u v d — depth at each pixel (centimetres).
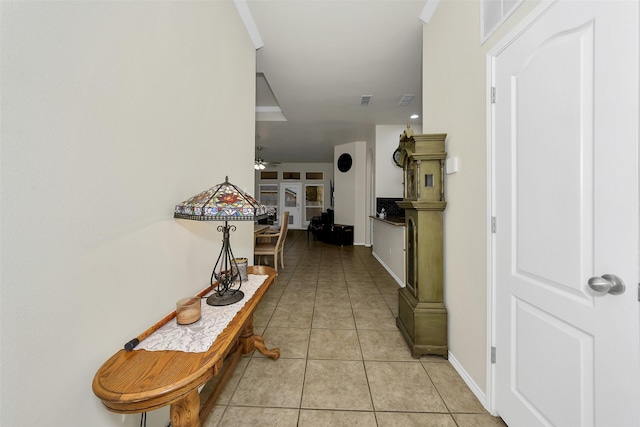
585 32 90
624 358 79
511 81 125
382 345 209
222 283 131
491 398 141
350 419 138
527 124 116
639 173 76
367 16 225
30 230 63
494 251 139
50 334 68
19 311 62
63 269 71
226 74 177
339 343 212
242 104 210
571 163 95
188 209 108
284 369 179
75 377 75
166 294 115
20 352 62
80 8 74
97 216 81
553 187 103
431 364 184
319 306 290
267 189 1060
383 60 296
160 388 71
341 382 166
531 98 113
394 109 454
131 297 95
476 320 154
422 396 154
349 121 520
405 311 216
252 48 234
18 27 60
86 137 77
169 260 117
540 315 111
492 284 140
